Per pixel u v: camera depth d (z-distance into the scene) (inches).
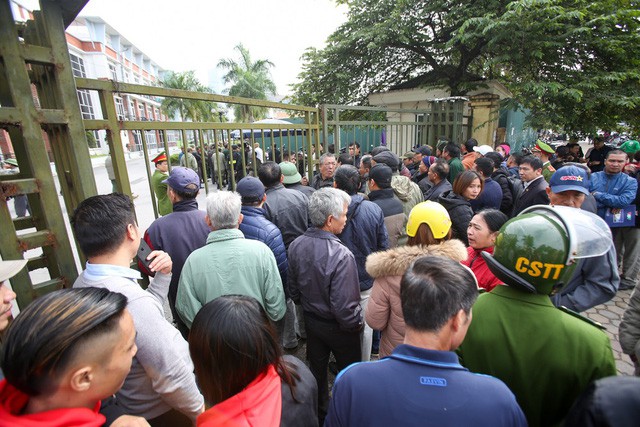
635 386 23.3
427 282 38.1
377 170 122.0
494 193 149.6
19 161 69.4
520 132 543.8
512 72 387.5
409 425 34.5
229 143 109.8
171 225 85.1
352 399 37.4
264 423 35.0
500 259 46.3
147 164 85.7
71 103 64.2
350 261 80.9
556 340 42.2
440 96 439.5
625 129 403.5
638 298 62.2
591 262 72.2
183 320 78.5
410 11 424.5
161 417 54.9
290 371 44.4
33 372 28.2
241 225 97.1
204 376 39.8
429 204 77.1
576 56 338.0
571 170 92.9
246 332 38.0
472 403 34.2
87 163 67.2
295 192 121.9
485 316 46.9
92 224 49.9
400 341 71.8
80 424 28.9
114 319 32.9
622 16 310.8
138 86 81.4
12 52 55.7
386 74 520.7
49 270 69.8
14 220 70.4
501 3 352.2
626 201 142.0
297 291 89.2
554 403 42.9
